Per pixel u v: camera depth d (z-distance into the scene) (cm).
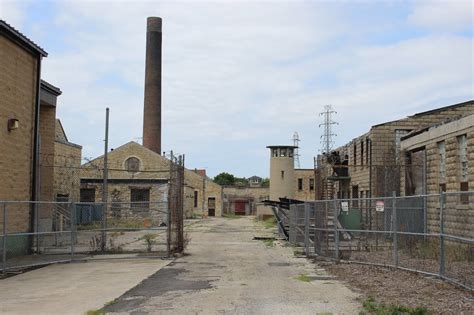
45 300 1025
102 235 1944
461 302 931
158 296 1054
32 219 1942
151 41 6675
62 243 2197
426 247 1498
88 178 4794
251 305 949
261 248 2264
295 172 7950
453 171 1931
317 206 1867
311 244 2133
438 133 2086
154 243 2011
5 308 948
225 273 1416
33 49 1944
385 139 2956
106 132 2327
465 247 1126
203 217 7112
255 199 9438
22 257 1756
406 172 2470
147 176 5309
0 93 1725
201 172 9375
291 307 926
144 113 6638
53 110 2550
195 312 895
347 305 940
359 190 3384
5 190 1766
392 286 1130
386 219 1808
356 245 1759
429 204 1970
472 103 2922
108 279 1305
